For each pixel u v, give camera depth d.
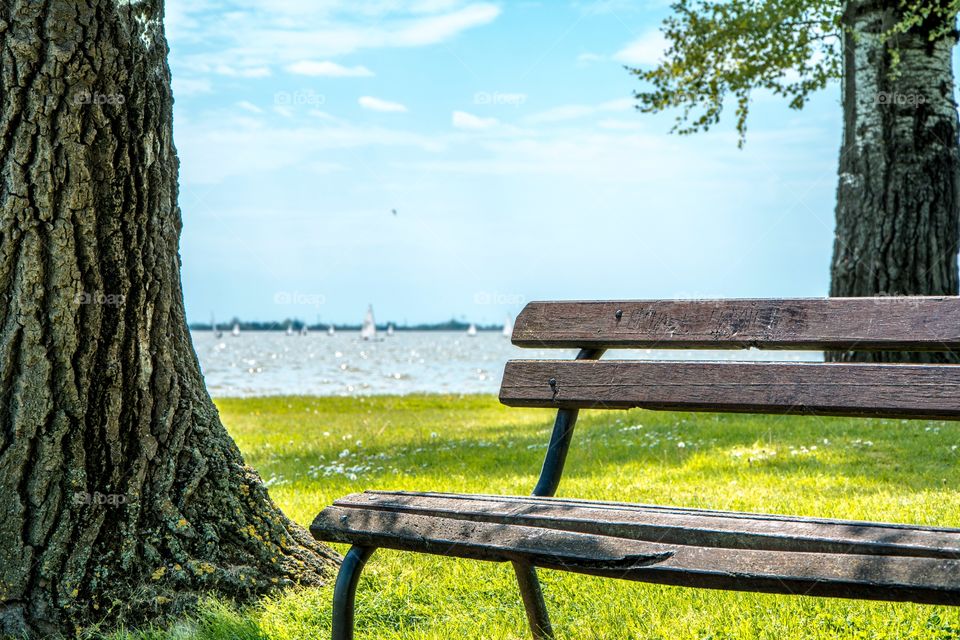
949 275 9.80
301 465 7.93
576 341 3.03
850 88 10.17
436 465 7.51
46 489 3.22
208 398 3.82
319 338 199.25
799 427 8.47
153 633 3.17
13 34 3.18
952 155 9.82
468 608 3.50
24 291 3.21
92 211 3.31
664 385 2.78
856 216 10.01
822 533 2.09
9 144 3.20
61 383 3.27
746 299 2.77
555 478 2.95
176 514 3.48
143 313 3.46
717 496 5.42
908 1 9.70
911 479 5.83
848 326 2.57
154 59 3.49
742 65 12.42
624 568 2.17
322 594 3.54
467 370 49.91
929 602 1.85
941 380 2.36
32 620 3.14
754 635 3.07
